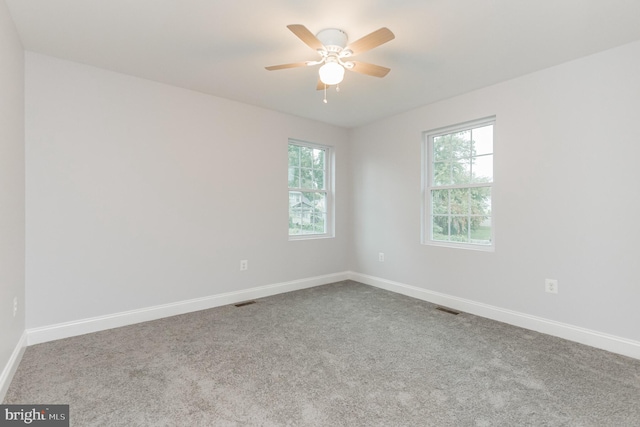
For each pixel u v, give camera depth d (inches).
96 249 110.8
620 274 94.6
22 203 94.1
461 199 140.6
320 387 76.3
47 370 83.1
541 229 111.3
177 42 94.0
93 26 85.6
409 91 130.9
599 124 98.3
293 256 167.3
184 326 115.6
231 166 143.7
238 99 142.0
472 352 95.3
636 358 90.7
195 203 133.3
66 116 105.1
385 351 96.0
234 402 70.1
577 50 97.2
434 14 79.7
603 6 75.8
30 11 78.7
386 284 168.7
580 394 73.3
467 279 133.5
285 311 133.0
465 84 123.8
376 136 174.6
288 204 165.3
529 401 70.7
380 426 62.6
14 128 84.7
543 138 110.5
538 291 112.2
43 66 101.2
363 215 182.5
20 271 91.0
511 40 91.6
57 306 103.6
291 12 79.3
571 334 103.8
